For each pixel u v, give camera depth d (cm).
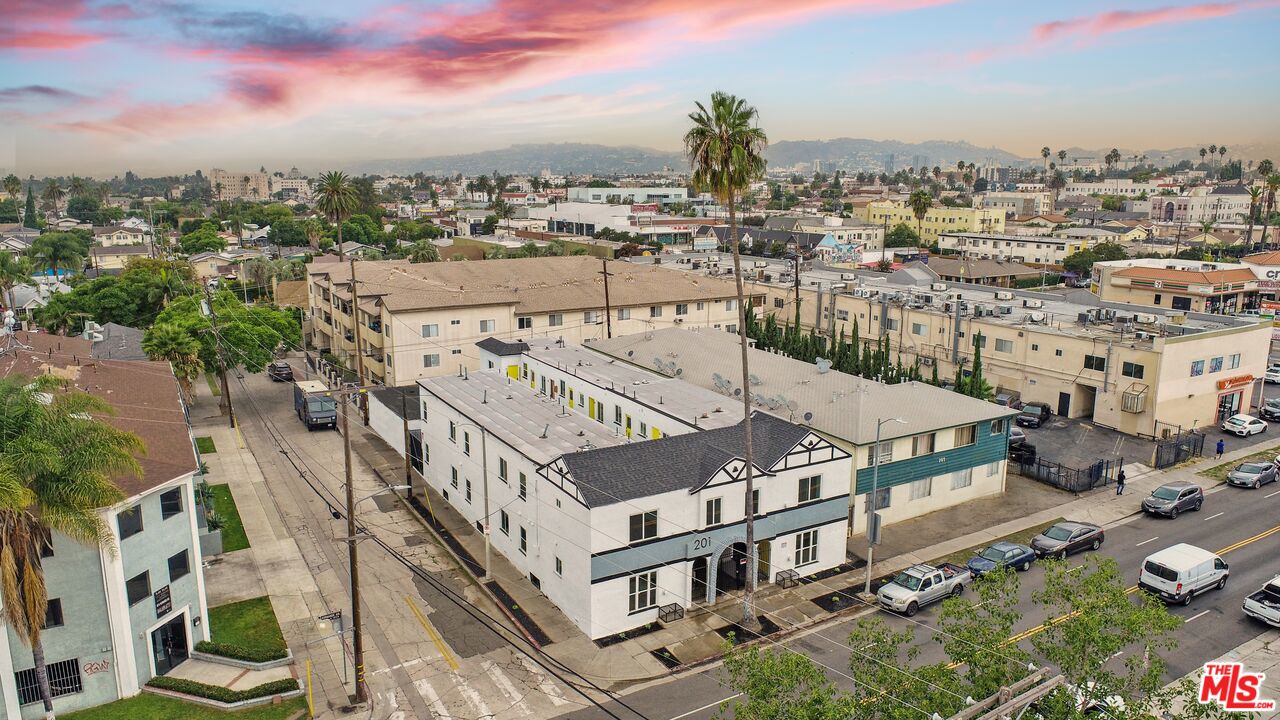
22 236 18162
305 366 8669
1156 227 19200
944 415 4819
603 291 8388
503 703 3031
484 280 8519
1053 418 6625
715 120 3259
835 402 4909
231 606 3722
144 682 3084
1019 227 19400
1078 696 2153
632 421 4988
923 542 4425
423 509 4922
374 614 3681
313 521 4694
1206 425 6419
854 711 2081
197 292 9450
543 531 3819
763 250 16788
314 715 2942
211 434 6266
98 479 2730
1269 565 4128
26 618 2662
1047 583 2428
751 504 3562
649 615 3616
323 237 17738
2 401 2770
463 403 4903
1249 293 9744
